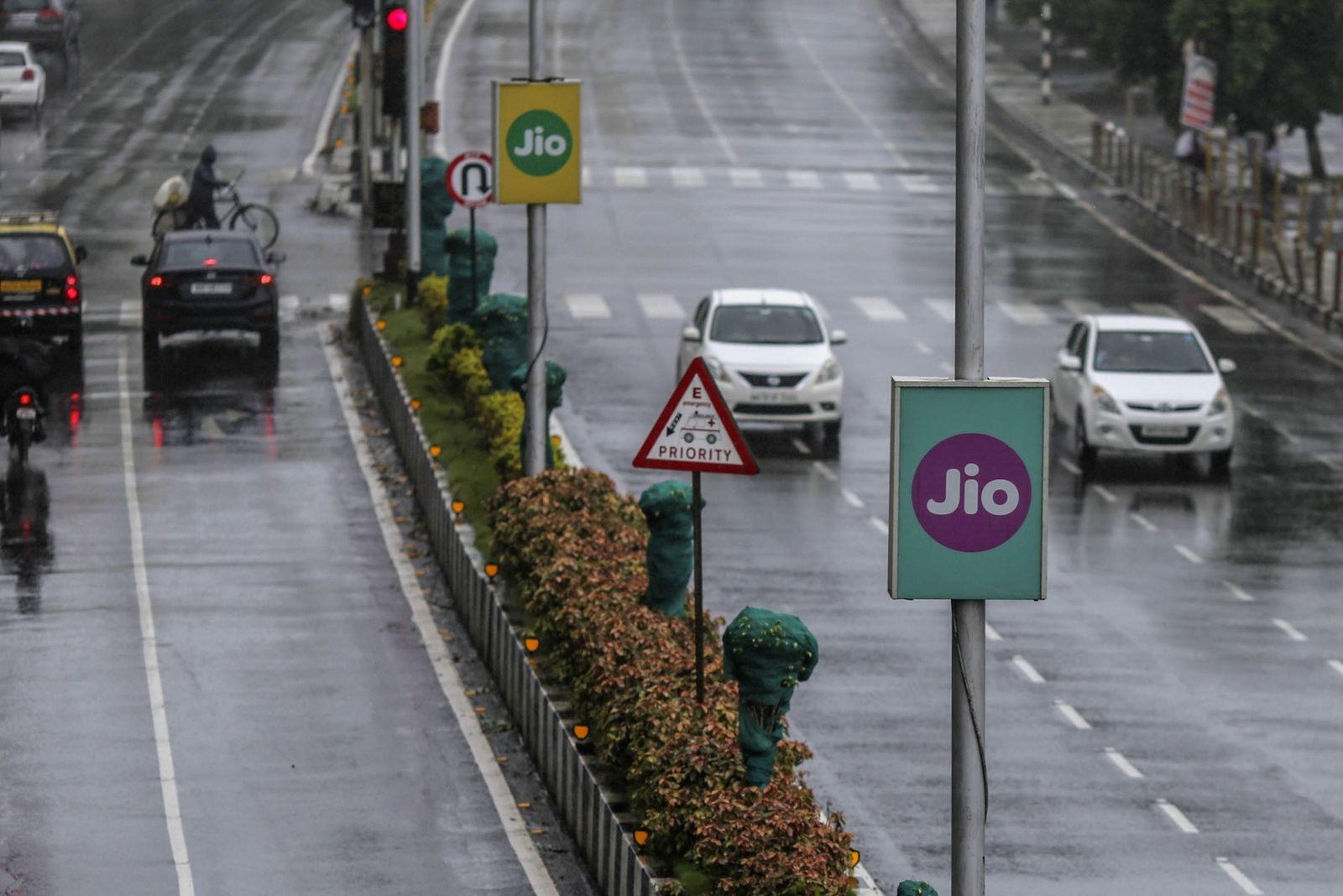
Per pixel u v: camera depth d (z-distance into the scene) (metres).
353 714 56.03
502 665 57.31
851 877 39.44
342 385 97.69
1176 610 68.38
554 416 93.75
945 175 161.88
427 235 111.44
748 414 92.00
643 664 48.16
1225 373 91.62
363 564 70.56
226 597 66.50
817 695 58.81
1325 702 59.19
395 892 44.56
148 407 93.19
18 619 63.97
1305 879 46.41
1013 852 47.66
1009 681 60.59
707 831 39.34
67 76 193.50
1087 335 93.50
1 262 101.88
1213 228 142.38
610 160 161.88
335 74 196.50
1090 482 87.38
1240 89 154.62
